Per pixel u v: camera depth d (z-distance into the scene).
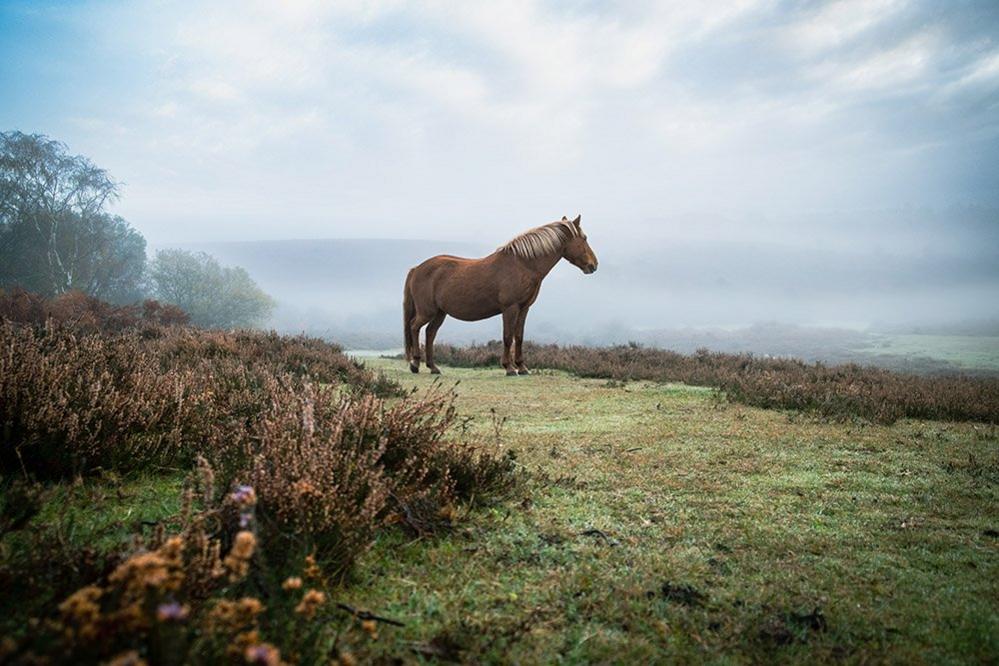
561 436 5.71
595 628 2.13
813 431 6.23
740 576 2.67
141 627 1.26
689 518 3.46
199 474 2.73
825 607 2.37
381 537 2.80
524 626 2.07
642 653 1.97
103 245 52.38
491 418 6.72
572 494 3.83
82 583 1.85
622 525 3.28
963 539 3.25
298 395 3.91
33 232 47.56
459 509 3.27
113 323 16.28
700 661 1.96
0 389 3.21
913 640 2.13
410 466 3.45
